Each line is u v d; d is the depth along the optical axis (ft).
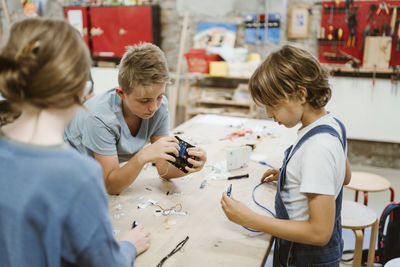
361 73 11.37
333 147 3.08
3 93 2.02
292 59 3.17
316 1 11.55
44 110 2.09
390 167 12.27
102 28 13.73
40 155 2.02
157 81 3.92
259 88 3.32
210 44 12.94
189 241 3.50
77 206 2.04
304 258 3.76
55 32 2.02
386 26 10.78
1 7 15.33
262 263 3.19
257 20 12.30
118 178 4.28
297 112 3.33
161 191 4.60
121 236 3.57
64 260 2.18
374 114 11.58
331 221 3.05
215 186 4.76
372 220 5.80
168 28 13.69
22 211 1.98
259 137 6.91
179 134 7.29
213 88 13.39
